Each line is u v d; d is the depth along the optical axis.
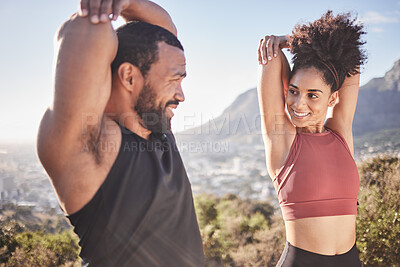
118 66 0.76
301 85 1.25
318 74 1.23
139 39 0.76
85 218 0.72
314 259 1.22
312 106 1.25
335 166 1.26
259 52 1.40
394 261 3.72
